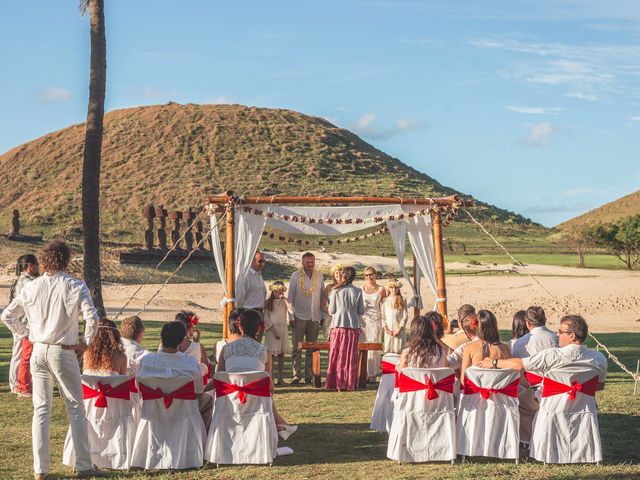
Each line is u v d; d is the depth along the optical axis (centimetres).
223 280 1224
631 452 745
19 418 907
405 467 700
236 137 13275
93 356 729
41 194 11438
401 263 1324
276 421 805
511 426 718
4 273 4203
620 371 1356
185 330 719
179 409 703
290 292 1228
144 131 13275
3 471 690
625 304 3225
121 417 708
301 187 11575
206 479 664
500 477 654
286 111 15288
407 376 718
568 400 701
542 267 6525
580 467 688
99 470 686
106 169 12025
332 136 14450
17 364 1028
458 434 727
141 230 9781
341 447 786
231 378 713
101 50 1348
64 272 677
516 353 802
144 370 701
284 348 1217
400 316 1220
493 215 12231
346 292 1164
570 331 705
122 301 3222
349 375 1157
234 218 1211
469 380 727
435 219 1298
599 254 9144
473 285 4350
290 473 681
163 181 11500
